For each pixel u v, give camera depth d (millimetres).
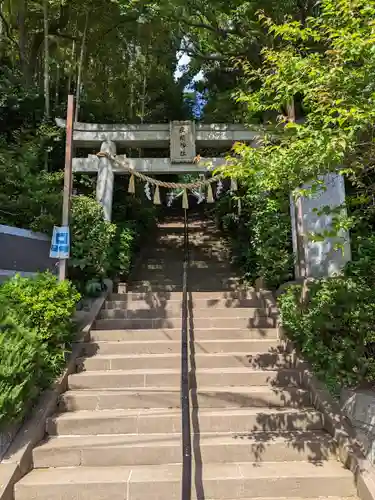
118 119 11789
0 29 10484
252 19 7633
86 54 10867
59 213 6676
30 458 3572
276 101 4902
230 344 5461
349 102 3355
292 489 3312
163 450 3646
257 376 4754
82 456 3621
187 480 2736
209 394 4410
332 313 4586
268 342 5473
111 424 4004
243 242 9258
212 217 14227
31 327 4422
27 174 7074
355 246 5965
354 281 4750
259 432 4004
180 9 8844
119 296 7074
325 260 6242
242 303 6730
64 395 4355
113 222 8617
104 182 7711
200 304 6758
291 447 3711
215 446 3678
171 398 4395
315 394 4340
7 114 8438
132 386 4688
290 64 3701
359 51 3252
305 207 6441
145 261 10211
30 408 4043
